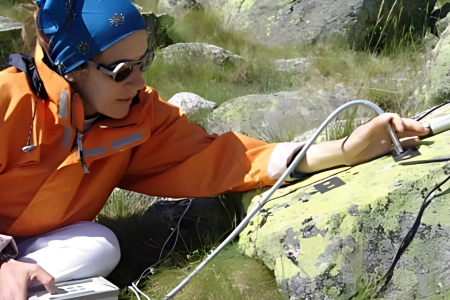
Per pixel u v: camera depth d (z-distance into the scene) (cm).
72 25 103
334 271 97
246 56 350
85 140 112
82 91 108
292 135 191
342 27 362
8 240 99
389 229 98
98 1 103
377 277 96
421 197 100
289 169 113
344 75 272
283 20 395
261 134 198
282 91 255
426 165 104
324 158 120
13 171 106
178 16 472
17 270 95
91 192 118
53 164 109
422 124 117
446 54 172
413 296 93
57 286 100
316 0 379
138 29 105
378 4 352
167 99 264
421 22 356
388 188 103
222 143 129
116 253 110
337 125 180
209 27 415
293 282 99
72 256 105
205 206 143
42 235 112
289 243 105
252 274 110
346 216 102
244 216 127
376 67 276
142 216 143
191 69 296
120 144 115
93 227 111
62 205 112
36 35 109
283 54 359
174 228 134
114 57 104
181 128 133
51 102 105
